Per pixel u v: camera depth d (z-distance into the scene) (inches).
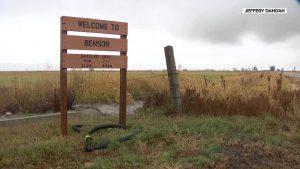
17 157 283.0
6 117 484.7
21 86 565.9
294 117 438.6
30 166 270.2
